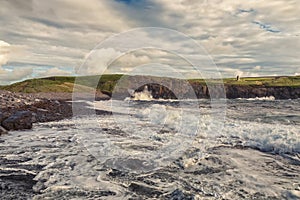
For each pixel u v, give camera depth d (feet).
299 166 17.70
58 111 51.80
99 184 14.80
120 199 12.84
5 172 16.92
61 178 15.72
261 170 16.97
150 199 12.84
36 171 17.07
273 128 28.86
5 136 29.45
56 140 26.81
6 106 48.88
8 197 13.10
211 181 15.11
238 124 32.68
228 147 22.74
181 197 12.82
